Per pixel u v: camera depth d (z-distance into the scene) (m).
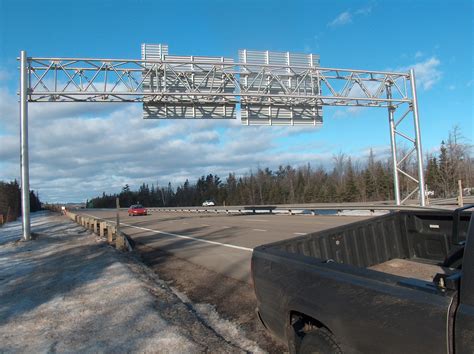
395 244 5.53
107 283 9.22
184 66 24.11
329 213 32.19
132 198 163.62
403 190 68.88
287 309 3.85
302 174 96.88
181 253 14.40
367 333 2.96
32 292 8.84
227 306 7.38
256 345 5.43
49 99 21.97
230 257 12.59
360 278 3.09
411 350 2.65
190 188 143.75
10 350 5.47
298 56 25.28
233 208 49.19
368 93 25.94
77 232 26.20
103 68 22.39
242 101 24.81
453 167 63.75
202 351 5.16
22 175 21.12
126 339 5.63
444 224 5.18
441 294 2.54
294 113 25.89
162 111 24.27
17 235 26.19
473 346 2.33
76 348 5.41
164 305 7.35
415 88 25.95
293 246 4.71
